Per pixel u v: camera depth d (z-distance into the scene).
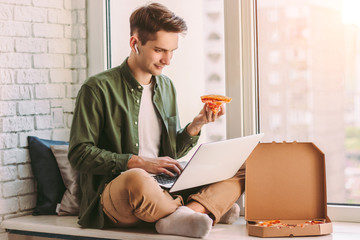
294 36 2.91
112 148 2.71
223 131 3.07
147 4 2.75
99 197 2.59
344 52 2.82
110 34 3.31
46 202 3.02
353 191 2.83
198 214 2.34
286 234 2.39
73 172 2.99
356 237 2.40
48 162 3.03
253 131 2.97
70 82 3.32
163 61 2.66
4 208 2.98
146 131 2.80
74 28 3.33
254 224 2.51
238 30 2.96
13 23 3.03
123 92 2.75
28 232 2.84
